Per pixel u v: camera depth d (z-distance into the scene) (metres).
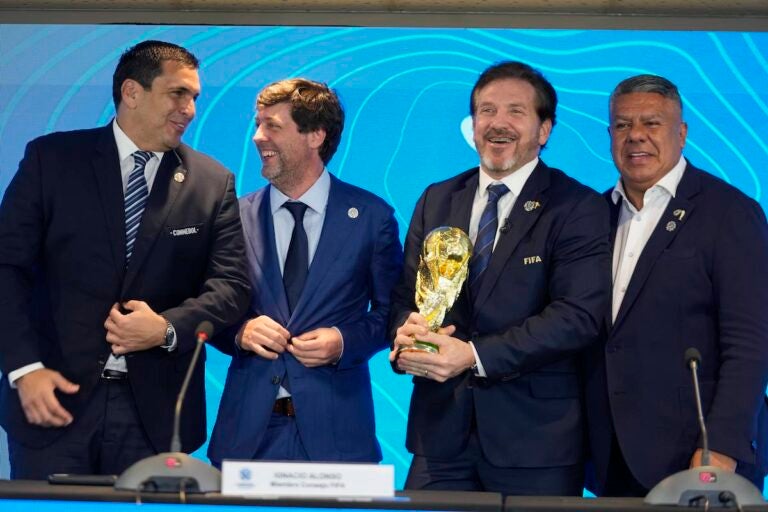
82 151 3.48
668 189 3.41
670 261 3.31
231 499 2.47
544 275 3.34
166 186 3.50
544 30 4.16
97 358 3.37
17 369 3.26
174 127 3.49
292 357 3.51
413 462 3.42
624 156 3.44
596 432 3.36
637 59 4.14
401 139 4.22
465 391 3.32
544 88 3.46
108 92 4.15
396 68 4.21
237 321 3.50
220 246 3.53
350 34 4.20
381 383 4.29
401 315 3.43
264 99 3.61
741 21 4.05
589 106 4.17
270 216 3.65
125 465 3.38
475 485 3.37
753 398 3.13
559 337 3.20
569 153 4.19
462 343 3.22
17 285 3.35
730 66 4.12
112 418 3.37
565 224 3.34
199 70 4.20
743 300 3.22
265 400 3.48
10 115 4.14
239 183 4.22
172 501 2.47
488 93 3.43
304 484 2.50
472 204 3.49
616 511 2.45
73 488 2.52
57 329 3.38
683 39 4.13
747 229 3.30
